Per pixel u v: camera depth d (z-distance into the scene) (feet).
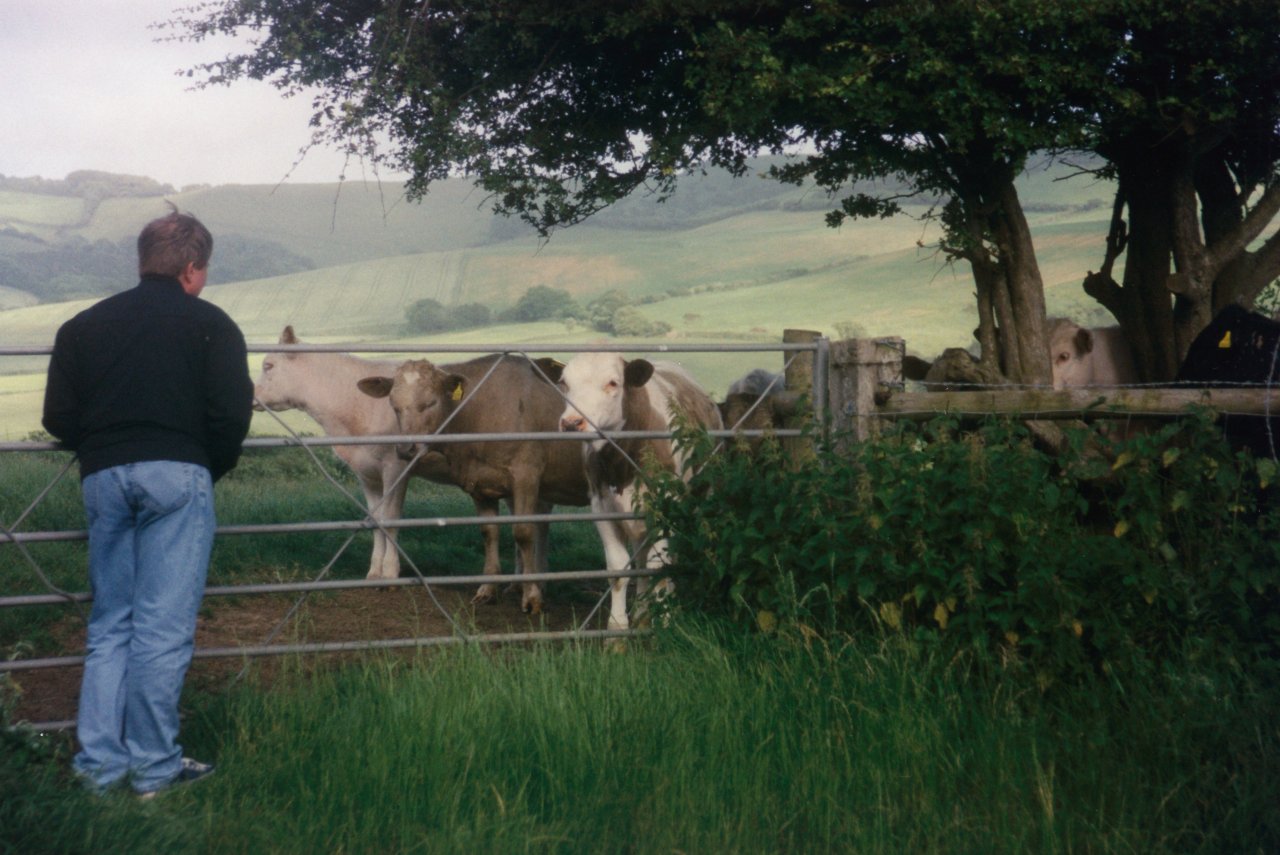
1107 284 27.09
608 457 20.26
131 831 10.56
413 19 23.39
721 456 16.79
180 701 14.80
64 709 15.57
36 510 26.86
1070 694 13.48
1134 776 11.93
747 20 23.49
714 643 15.06
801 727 13.10
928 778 12.10
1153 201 25.63
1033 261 24.47
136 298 12.86
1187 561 14.38
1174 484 14.34
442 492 43.65
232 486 39.75
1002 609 14.02
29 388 241.35
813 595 15.23
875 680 13.62
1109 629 13.67
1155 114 22.59
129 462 12.42
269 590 15.53
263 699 14.19
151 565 12.56
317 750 12.75
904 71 21.70
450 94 25.14
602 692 13.84
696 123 24.88
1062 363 27.40
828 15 21.53
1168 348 26.25
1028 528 13.83
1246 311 20.13
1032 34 21.53
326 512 31.45
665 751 12.51
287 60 23.90
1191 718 12.37
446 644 16.22
